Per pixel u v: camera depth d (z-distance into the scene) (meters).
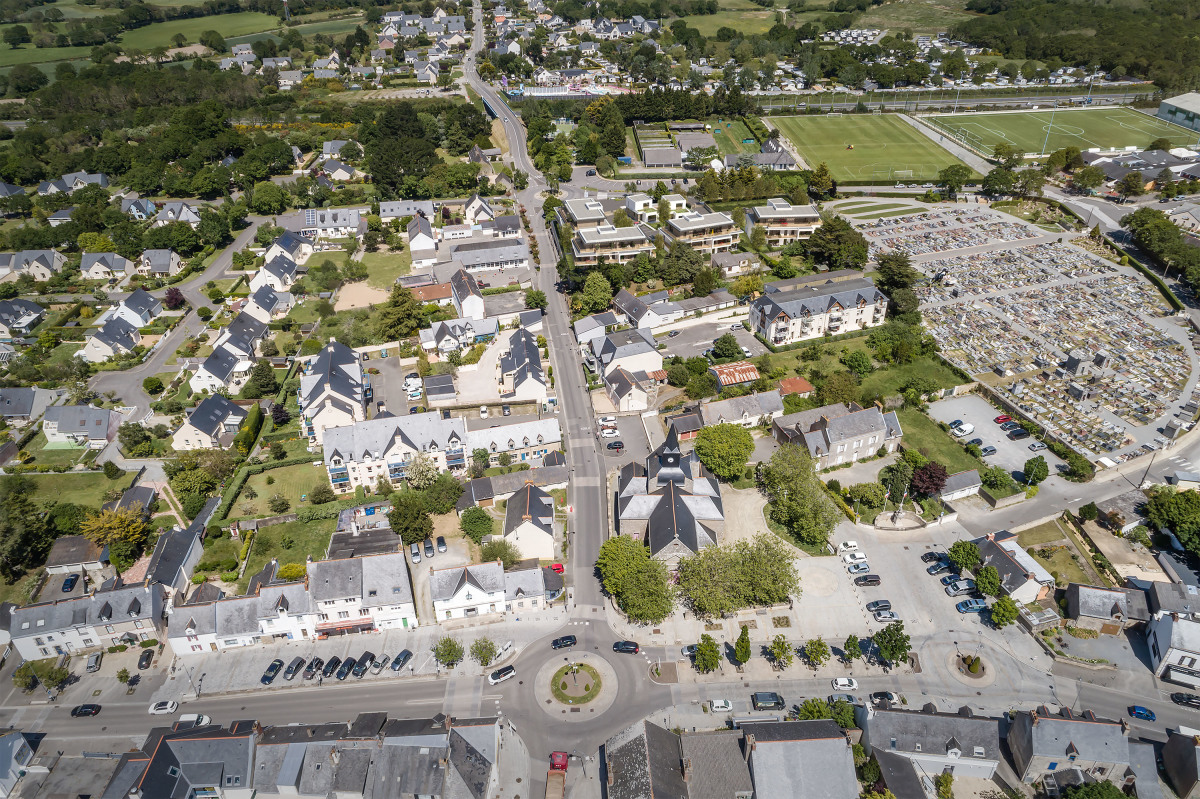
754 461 189.88
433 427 184.75
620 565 149.00
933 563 160.00
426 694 136.88
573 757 125.31
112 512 164.25
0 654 146.75
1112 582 153.88
